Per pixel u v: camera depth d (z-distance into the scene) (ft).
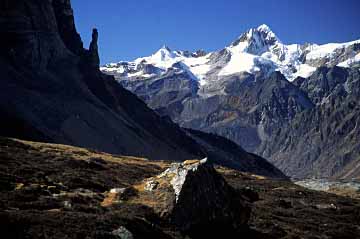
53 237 114.93
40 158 221.46
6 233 112.57
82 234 119.75
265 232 168.14
